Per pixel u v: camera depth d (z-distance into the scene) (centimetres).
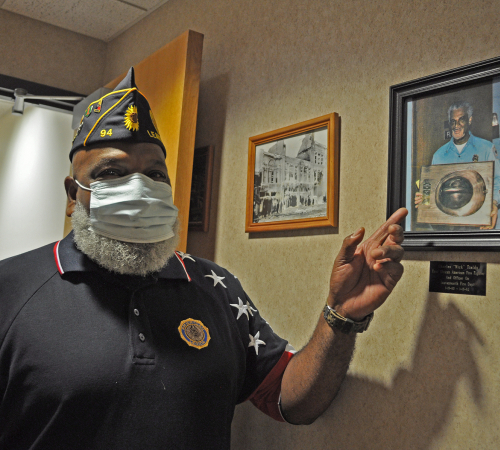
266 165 142
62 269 81
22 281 79
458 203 94
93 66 244
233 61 164
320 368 91
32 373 72
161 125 165
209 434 81
